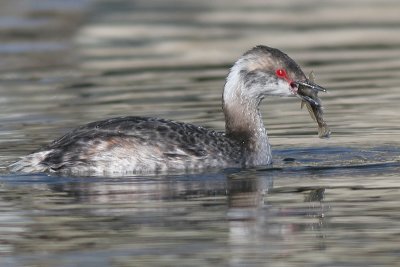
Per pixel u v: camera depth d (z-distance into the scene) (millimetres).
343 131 18688
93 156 15438
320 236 12422
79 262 11633
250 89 16594
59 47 30281
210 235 12539
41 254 11977
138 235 12594
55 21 34281
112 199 14219
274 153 17219
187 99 22141
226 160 15992
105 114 20547
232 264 11445
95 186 14922
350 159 16609
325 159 16641
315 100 16750
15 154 17031
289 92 16609
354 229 12680
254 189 14750
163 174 15555
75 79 25219
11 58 28609
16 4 36969
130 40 31438
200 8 38438
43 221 13250
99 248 12125
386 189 14578
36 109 21391
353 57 27500
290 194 14422
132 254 11859
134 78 25203
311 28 32781
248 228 12828
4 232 12820
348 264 11375
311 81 16734
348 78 24328
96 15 36312
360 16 35219
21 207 13914
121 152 15430
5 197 14414
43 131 19031
